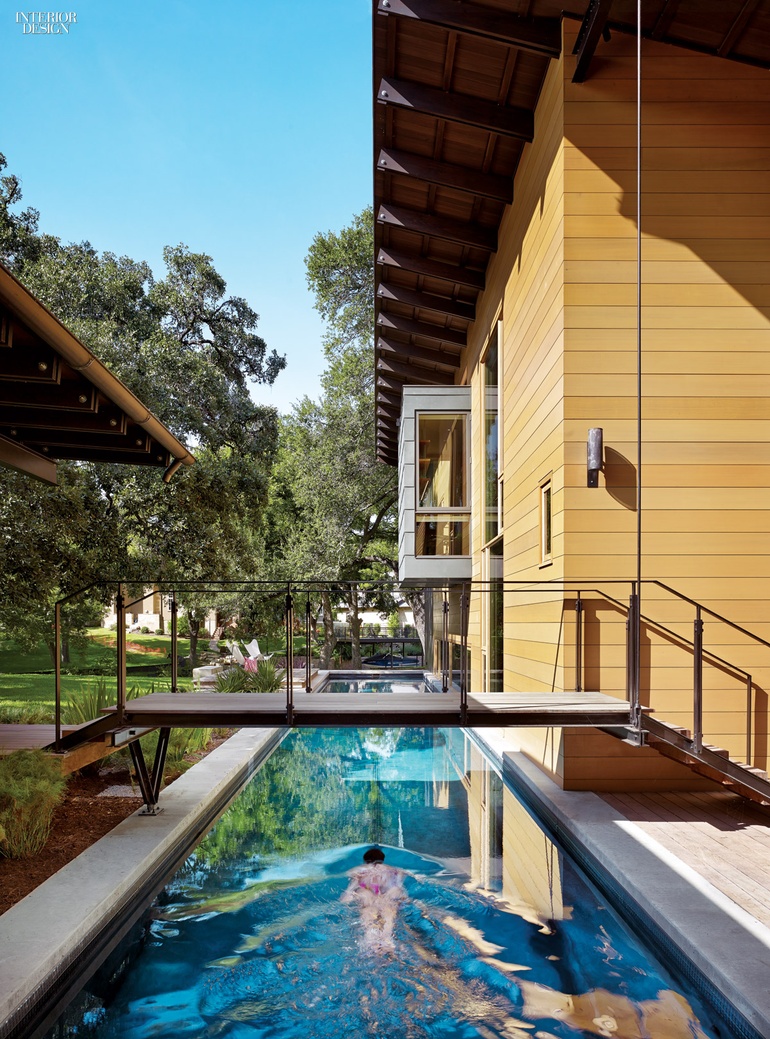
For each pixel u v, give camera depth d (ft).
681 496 20.77
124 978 11.27
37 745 20.02
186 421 45.73
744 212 21.13
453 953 12.09
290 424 80.89
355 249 74.64
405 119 27.14
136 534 46.57
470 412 43.65
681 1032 9.75
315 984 11.10
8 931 11.08
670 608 20.58
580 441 20.88
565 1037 9.67
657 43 21.26
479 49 22.76
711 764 16.88
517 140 26.50
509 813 20.90
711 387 20.94
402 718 17.03
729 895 12.66
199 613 70.74
